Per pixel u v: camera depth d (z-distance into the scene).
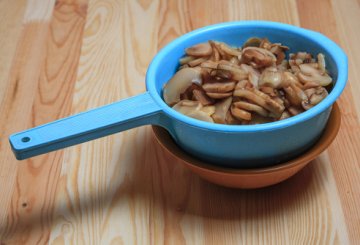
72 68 0.90
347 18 0.94
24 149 0.63
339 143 0.76
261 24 0.77
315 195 0.70
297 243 0.66
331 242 0.66
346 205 0.69
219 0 1.00
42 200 0.72
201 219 0.69
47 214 0.71
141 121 0.66
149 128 0.80
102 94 0.85
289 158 0.67
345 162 0.74
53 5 1.02
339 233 0.66
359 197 0.70
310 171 0.73
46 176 0.75
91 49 0.93
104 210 0.71
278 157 0.66
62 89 0.87
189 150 0.68
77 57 0.92
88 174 0.75
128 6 1.01
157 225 0.69
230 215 0.69
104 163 0.76
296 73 0.71
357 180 0.72
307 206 0.69
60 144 0.65
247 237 0.67
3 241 0.68
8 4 1.03
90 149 0.78
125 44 0.93
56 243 0.68
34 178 0.75
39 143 0.64
